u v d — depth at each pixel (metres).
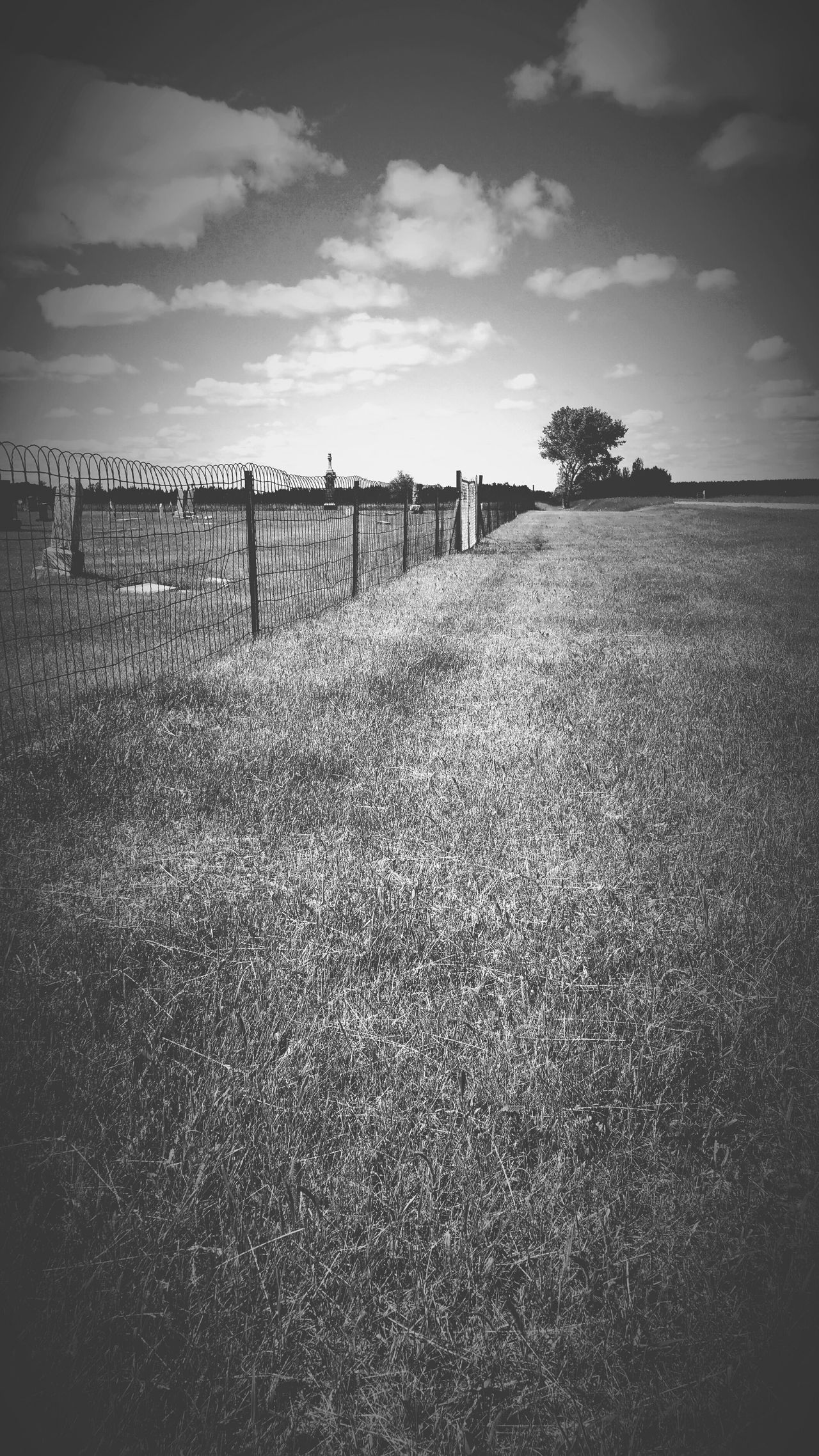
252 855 3.41
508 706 5.85
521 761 4.64
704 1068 2.18
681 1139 1.94
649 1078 2.09
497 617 10.11
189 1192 1.70
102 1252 1.57
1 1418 1.29
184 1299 1.50
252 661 6.84
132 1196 1.71
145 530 18.34
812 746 5.05
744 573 16.47
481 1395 1.36
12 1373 1.35
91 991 2.46
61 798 3.88
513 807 3.96
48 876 3.18
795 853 3.49
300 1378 1.37
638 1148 1.88
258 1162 1.80
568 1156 1.85
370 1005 2.38
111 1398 1.32
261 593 11.50
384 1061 2.13
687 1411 1.33
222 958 2.65
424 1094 2.01
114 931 2.80
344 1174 1.75
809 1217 1.71
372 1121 1.91
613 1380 1.38
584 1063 2.13
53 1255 1.58
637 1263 1.61
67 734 4.73
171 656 7.09
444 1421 1.31
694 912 2.97
